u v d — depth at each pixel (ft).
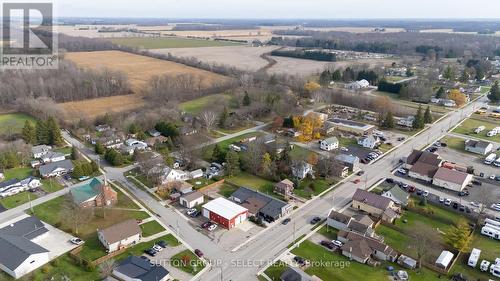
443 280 238.48
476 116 572.10
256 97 610.24
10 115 545.85
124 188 348.79
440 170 367.86
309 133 467.11
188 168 388.16
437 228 293.43
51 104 543.39
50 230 282.77
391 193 327.88
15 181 347.36
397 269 248.32
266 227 293.23
